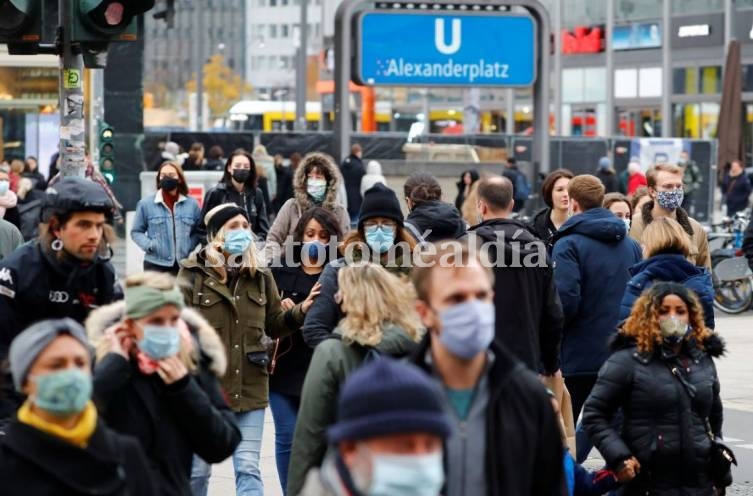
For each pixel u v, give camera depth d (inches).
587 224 901.2
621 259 903.7
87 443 442.0
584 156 3718.0
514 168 3078.2
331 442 358.0
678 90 5147.6
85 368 443.5
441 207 957.2
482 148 3644.2
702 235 1027.3
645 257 844.6
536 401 463.5
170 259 1349.7
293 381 842.8
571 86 5620.1
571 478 668.7
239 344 797.9
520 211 3009.4
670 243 823.1
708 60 5036.9
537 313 763.4
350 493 358.0
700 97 5068.9
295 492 610.9
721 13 4972.9
